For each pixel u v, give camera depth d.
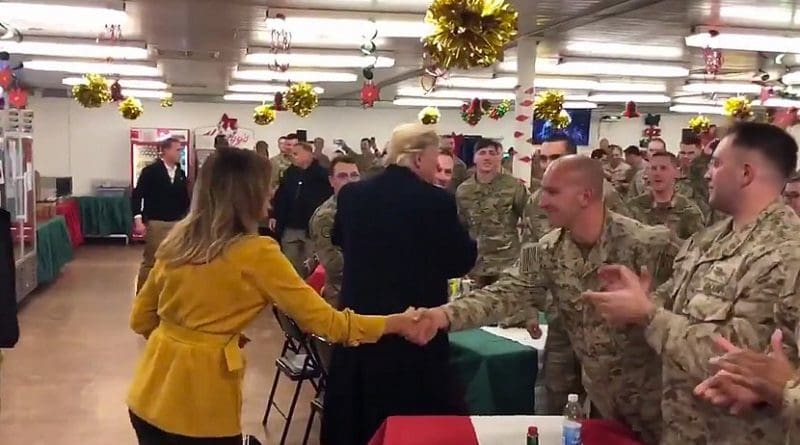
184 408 2.27
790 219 1.79
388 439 2.31
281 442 4.46
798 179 4.21
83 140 16.73
